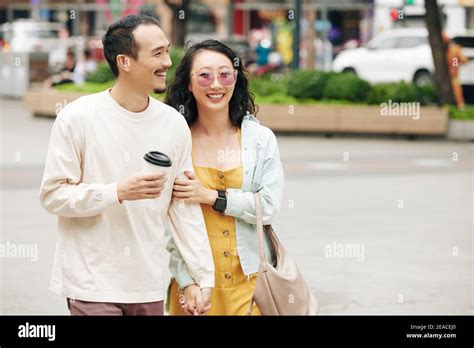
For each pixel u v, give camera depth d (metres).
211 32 47.44
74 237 5.11
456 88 26.27
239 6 41.94
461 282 9.87
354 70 35.66
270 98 24.88
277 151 5.73
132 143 5.11
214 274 5.48
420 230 12.48
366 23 42.59
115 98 5.12
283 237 11.96
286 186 16.05
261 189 5.64
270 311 5.39
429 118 23.52
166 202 5.26
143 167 5.04
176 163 5.29
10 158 19.22
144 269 5.12
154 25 5.09
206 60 5.62
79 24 43.69
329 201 14.57
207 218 5.59
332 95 24.84
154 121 5.17
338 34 43.94
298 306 5.40
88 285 5.07
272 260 5.63
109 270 5.09
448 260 10.84
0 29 44.31
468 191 15.70
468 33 35.50
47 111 27.95
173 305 5.77
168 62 5.11
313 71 25.23
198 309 5.35
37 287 9.63
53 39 41.16
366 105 24.39
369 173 17.64
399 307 8.80
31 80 35.22
